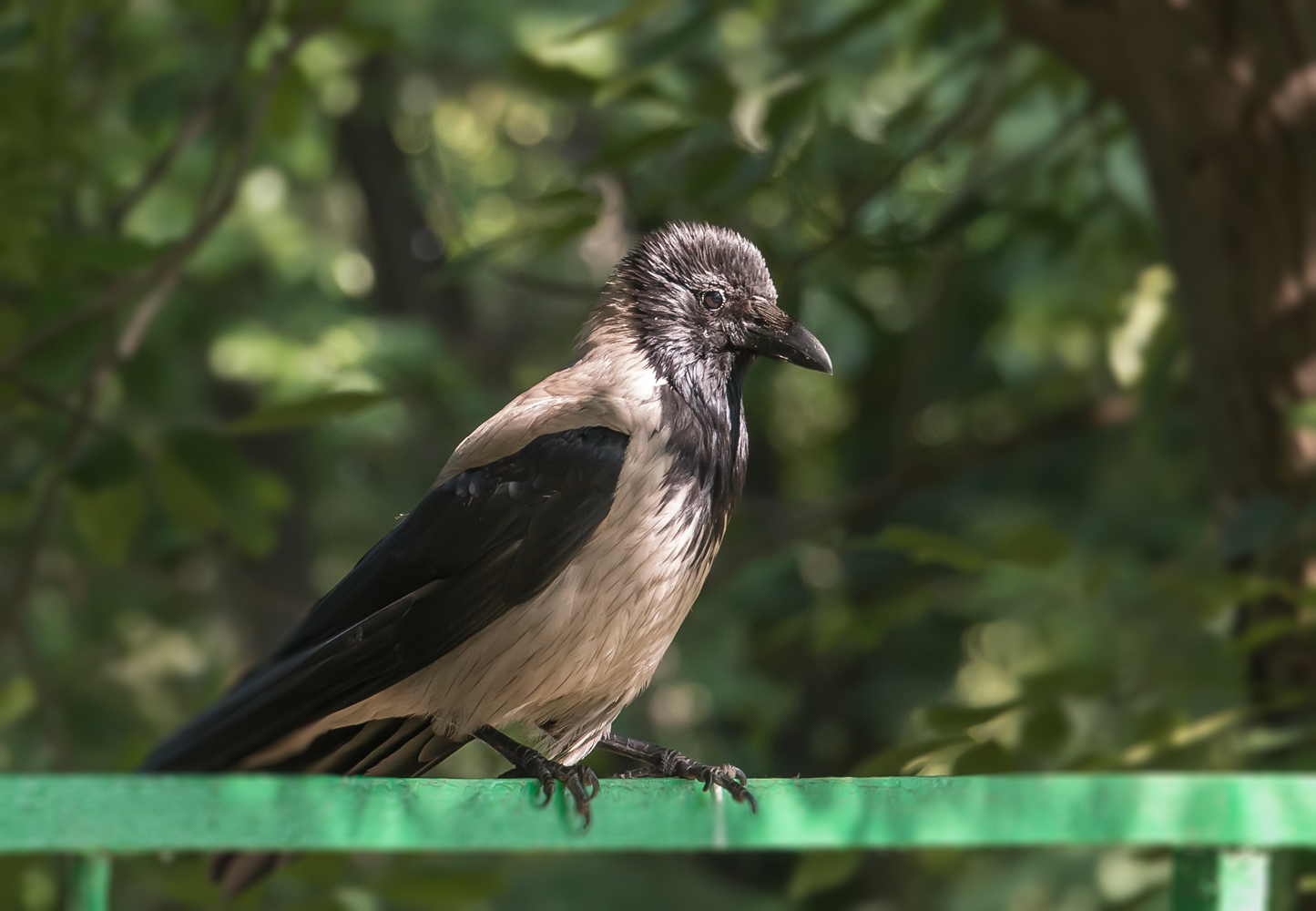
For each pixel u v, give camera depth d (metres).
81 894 4.29
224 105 11.37
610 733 7.82
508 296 24.66
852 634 13.79
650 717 22.47
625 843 5.09
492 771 14.89
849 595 18.53
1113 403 13.47
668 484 7.48
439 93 17.45
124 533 10.61
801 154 10.12
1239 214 9.97
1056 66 12.53
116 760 10.31
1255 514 8.38
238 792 4.41
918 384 13.62
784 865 20.81
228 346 15.09
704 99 10.43
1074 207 13.91
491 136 25.47
